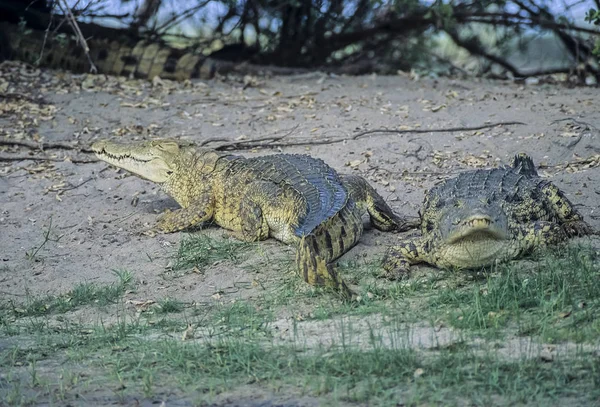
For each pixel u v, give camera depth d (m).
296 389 14.71
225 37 47.59
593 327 16.12
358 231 22.97
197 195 25.66
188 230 25.16
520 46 48.25
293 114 34.66
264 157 25.84
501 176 22.25
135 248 23.98
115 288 21.41
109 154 27.14
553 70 47.12
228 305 19.80
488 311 17.45
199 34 47.47
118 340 18.06
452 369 14.72
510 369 14.58
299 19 47.50
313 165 24.98
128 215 26.44
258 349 16.25
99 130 33.50
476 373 14.48
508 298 17.92
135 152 26.58
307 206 22.27
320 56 48.66
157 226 25.25
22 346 18.16
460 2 46.72
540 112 33.00
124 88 38.56
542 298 17.59
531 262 20.23
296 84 40.75
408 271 20.47
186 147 26.45
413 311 18.19
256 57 47.97
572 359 14.80
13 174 29.48
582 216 23.02
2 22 42.81
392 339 16.31
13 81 38.41
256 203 23.95
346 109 34.91
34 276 22.83
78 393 15.16
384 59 49.53
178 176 26.25
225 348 16.67
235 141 31.56
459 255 19.75
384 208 24.30
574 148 29.33
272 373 15.27
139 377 15.75
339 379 14.82
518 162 24.03
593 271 19.00
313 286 19.95
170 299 20.58
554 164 28.41
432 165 29.03
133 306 20.55
